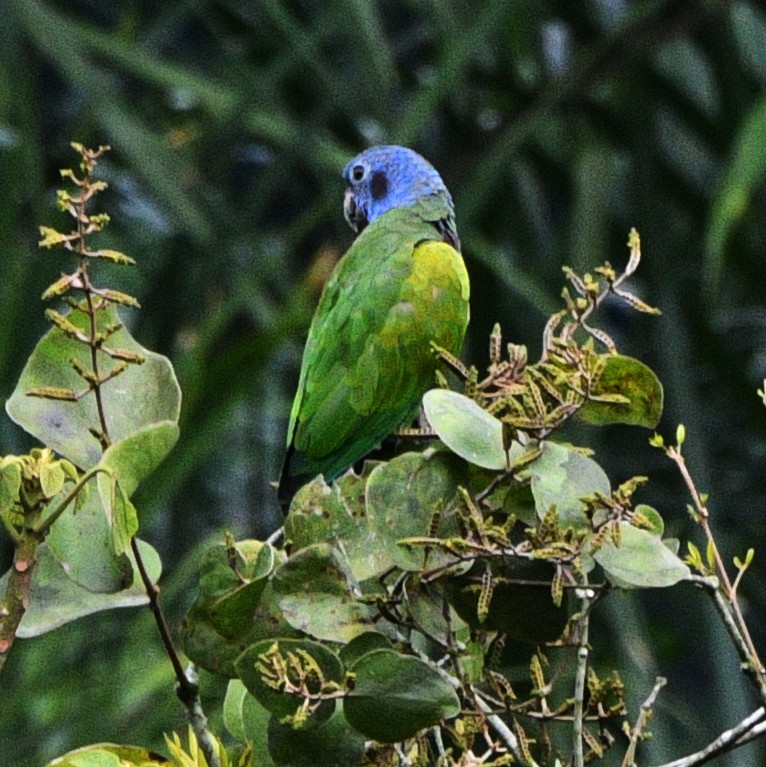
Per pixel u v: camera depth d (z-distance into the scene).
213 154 11.77
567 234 12.05
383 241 8.54
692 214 12.16
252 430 12.38
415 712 4.57
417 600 4.90
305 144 11.59
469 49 10.91
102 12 14.13
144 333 11.63
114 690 9.86
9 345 10.78
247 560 5.10
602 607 10.97
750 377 13.45
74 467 4.79
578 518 4.74
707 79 13.14
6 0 11.48
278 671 4.45
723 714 10.88
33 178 11.26
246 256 11.90
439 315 8.27
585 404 4.94
